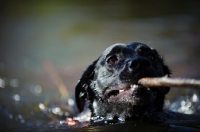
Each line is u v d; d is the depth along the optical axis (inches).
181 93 327.6
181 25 586.6
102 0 826.2
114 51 211.2
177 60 425.1
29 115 290.7
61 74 433.7
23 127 237.1
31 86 386.9
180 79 159.0
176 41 499.2
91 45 536.7
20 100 328.5
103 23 644.7
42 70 454.9
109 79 207.6
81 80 233.5
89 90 230.1
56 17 706.8
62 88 380.2
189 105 296.8
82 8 766.5
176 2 754.8
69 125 213.0
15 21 691.4
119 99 198.8
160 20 631.8
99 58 226.4
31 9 763.4
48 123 254.2
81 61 478.9
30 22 680.4
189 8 700.7
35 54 520.7
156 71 209.9
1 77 423.5
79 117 239.6
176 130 177.5
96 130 185.2
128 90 193.2
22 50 541.3
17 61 495.2
